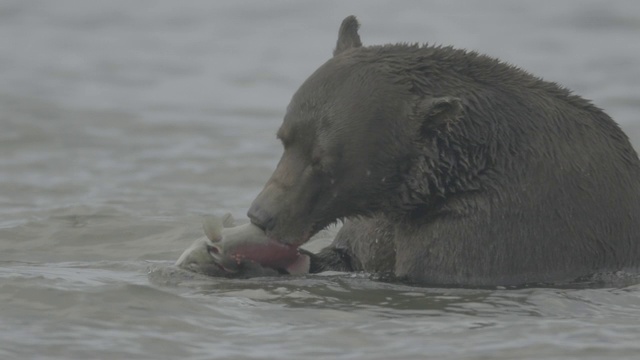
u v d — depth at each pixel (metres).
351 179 12.78
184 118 26.86
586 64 32.62
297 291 12.34
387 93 12.80
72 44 37.38
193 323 11.15
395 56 13.09
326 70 12.99
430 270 12.87
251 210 12.89
